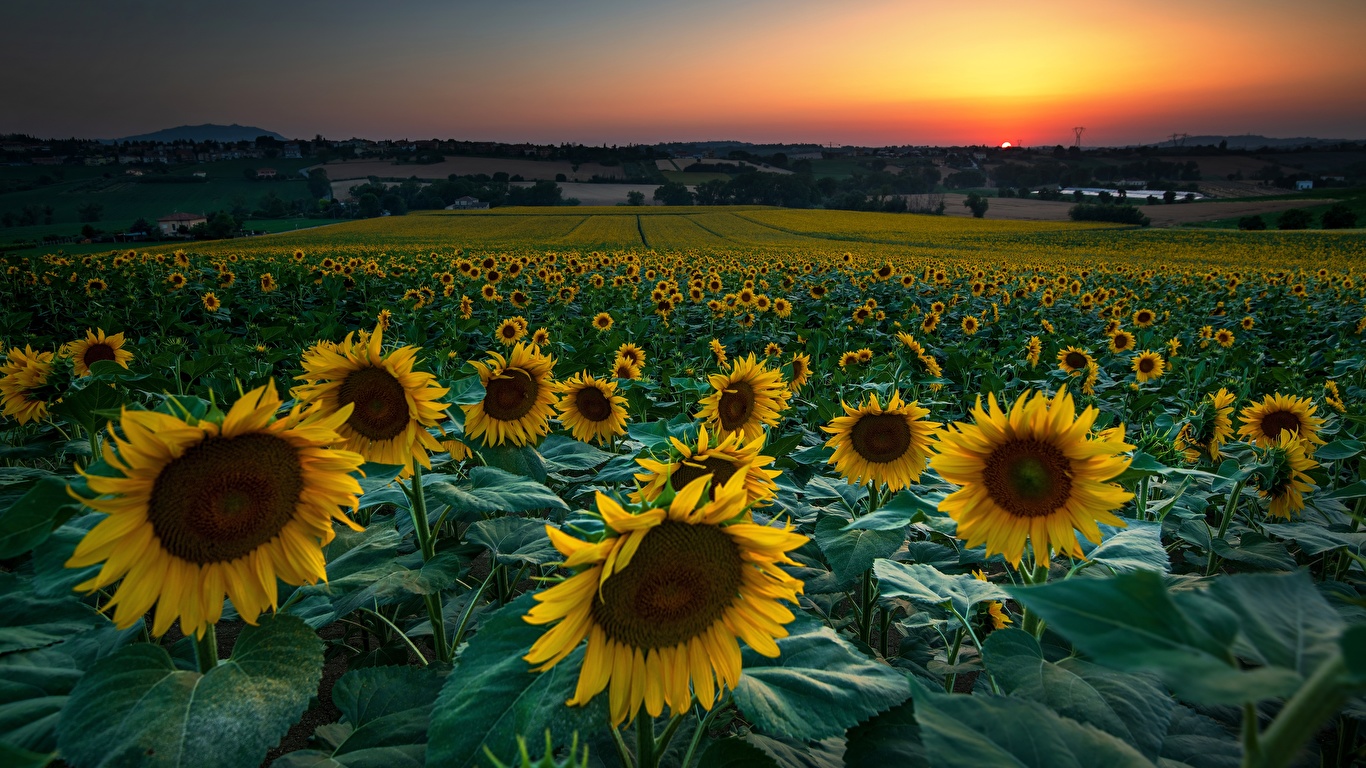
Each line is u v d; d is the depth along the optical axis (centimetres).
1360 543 351
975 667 302
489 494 284
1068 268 3928
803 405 704
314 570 199
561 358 848
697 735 203
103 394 295
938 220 10631
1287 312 2098
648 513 149
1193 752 245
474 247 5341
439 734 158
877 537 284
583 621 162
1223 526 397
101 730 167
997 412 236
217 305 1390
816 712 178
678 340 1218
